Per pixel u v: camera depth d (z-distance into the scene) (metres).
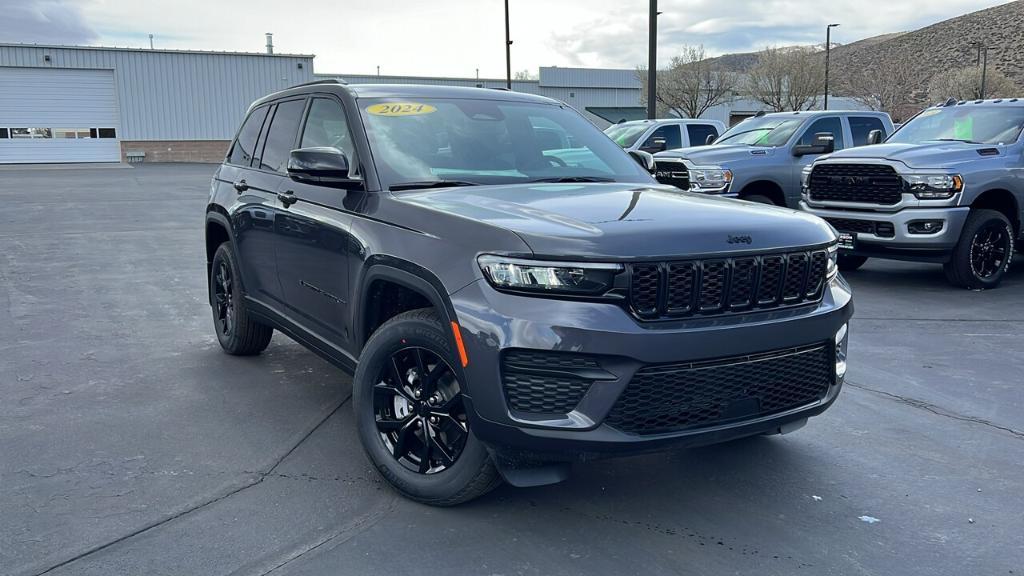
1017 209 8.77
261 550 3.08
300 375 5.37
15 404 4.74
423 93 4.53
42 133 42.22
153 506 3.44
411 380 3.49
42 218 15.22
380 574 2.92
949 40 130.75
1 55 40.69
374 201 3.77
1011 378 5.39
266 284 4.96
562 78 54.53
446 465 3.36
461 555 3.05
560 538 3.18
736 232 3.12
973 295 8.30
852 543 3.17
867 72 67.88
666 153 11.62
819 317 3.25
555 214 3.24
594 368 2.88
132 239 12.34
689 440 3.03
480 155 4.21
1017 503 3.54
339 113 4.38
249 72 46.09
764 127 12.32
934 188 8.19
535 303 2.92
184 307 7.52
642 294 2.93
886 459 4.02
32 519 3.31
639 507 3.46
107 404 4.76
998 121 9.30
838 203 8.95
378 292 3.67
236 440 4.21
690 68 52.00
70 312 7.27
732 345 3.01
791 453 4.08
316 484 3.67
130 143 43.97
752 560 3.03
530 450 2.97
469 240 3.13
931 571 2.97
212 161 45.81
